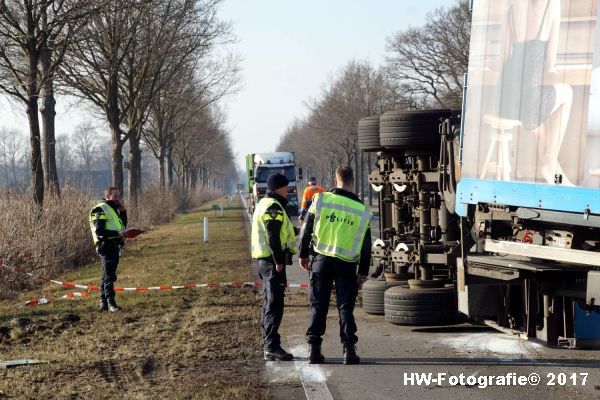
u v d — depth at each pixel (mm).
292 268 42781
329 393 15883
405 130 23375
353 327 18469
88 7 50188
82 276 41875
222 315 25953
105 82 72312
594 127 14758
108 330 23766
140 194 96250
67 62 68625
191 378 17234
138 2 62188
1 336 23312
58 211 46969
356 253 18266
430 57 94312
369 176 27391
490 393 15531
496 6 18766
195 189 184250
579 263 16094
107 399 15484
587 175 14922
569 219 15734
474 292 20234
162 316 26234
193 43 78500
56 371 18125
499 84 18406
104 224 27625
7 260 37344
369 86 119375
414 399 15289
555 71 16047
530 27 17094
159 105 108875
